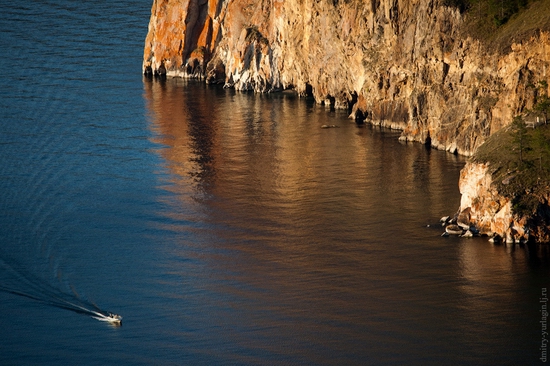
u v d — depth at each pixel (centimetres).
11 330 19475
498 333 18762
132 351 18588
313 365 17850
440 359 17925
